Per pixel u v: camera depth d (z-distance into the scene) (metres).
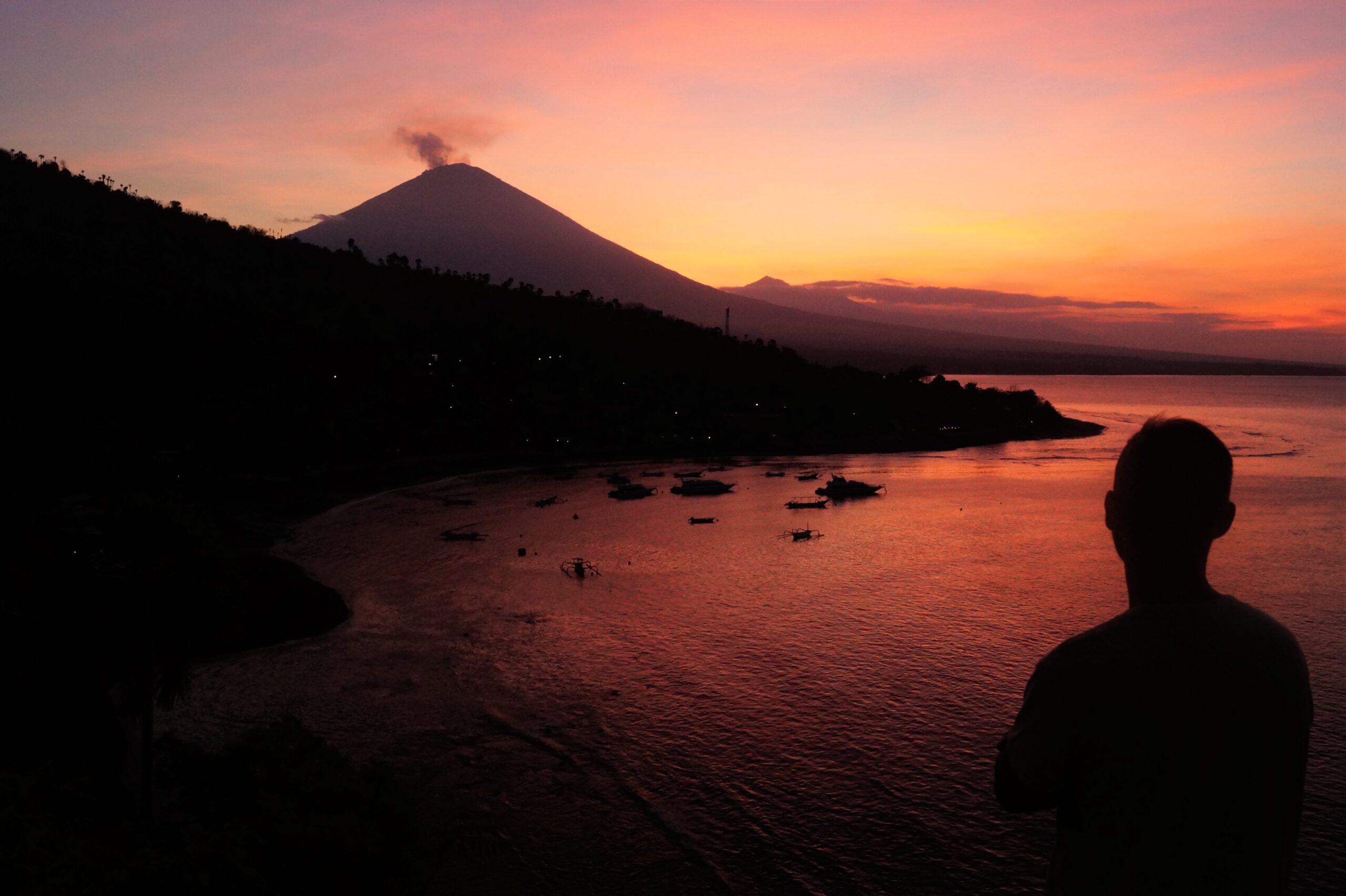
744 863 31.34
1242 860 2.20
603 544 90.31
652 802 35.38
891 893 29.64
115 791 23.83
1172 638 2.27
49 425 87.94
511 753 39.81
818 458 168.12
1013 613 63.03
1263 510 104.75
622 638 57.66
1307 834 32.59
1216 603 2.36
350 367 166.62
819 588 71.62
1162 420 2.50
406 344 193.88
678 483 135.62
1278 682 2.23
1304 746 2.30
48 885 13.74
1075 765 2.35
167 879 15.70
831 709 45.16
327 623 59.03
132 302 149.62
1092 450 183.00
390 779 23.98
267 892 16.89
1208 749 2.18
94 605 26.78
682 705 45.75
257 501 103.62
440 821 33.84
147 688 26.45
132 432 103.81
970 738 41.44
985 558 82.06
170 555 27.42
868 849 32.12
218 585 28.08
